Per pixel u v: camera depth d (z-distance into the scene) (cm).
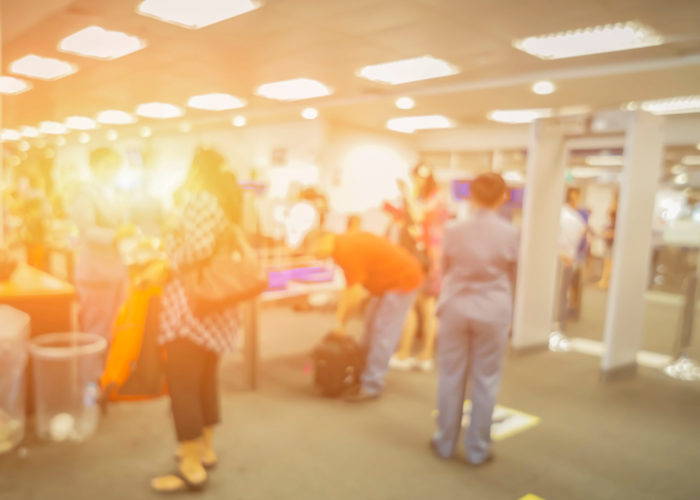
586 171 969
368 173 975
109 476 238
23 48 546
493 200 251
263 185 449
